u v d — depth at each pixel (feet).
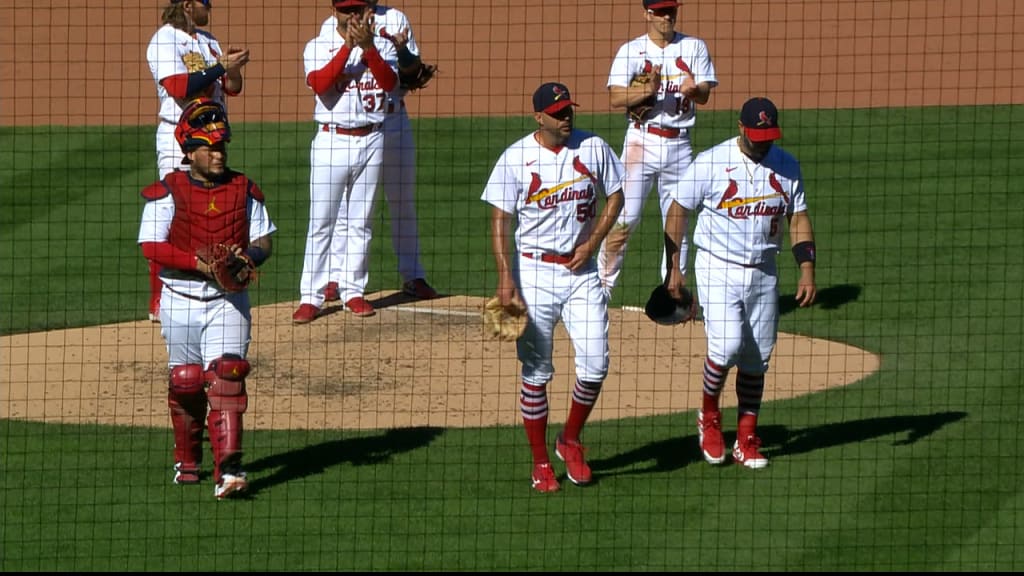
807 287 125.18
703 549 111.96
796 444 130.82
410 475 124.57
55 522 115.55
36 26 276.41
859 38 267.39
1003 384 144.15
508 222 119.14
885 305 167.02
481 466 126.72
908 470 124.88
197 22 155.63
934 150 222.07
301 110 244.42
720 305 123.65
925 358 151.33
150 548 111.65
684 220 125.80
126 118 240.32
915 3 280.51
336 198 164.45
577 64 258.78
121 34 274.77
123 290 173.17
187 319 119.85
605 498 120.37
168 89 150.82
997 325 160.45
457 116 240.32
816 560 110.22
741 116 121.39
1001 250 183.83
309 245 164.04
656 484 123.03
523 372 121.80
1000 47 263.29
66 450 128.67
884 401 140.15
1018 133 229.25
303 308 163.94
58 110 243.19
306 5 285.23
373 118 163.22
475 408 139.23
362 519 116.67
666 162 163.12
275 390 143.23
